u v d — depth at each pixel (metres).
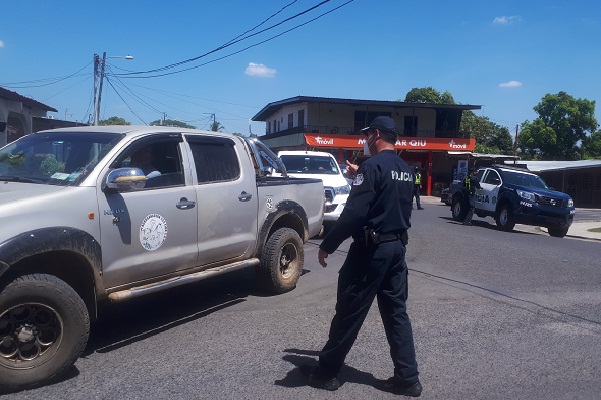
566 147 53.34
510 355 5.80
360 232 4.58
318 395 4.69
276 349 5.71
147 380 4.88
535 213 17.12
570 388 5.02
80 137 5.83
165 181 5.95
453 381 5.09
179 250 5.98
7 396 4.49
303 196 8.26
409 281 8.98
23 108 21.88
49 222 4.72
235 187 6.79
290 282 7.91
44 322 4.66
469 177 18.77
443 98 56.16
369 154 4.94
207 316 6.77
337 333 4.68
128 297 5.36
